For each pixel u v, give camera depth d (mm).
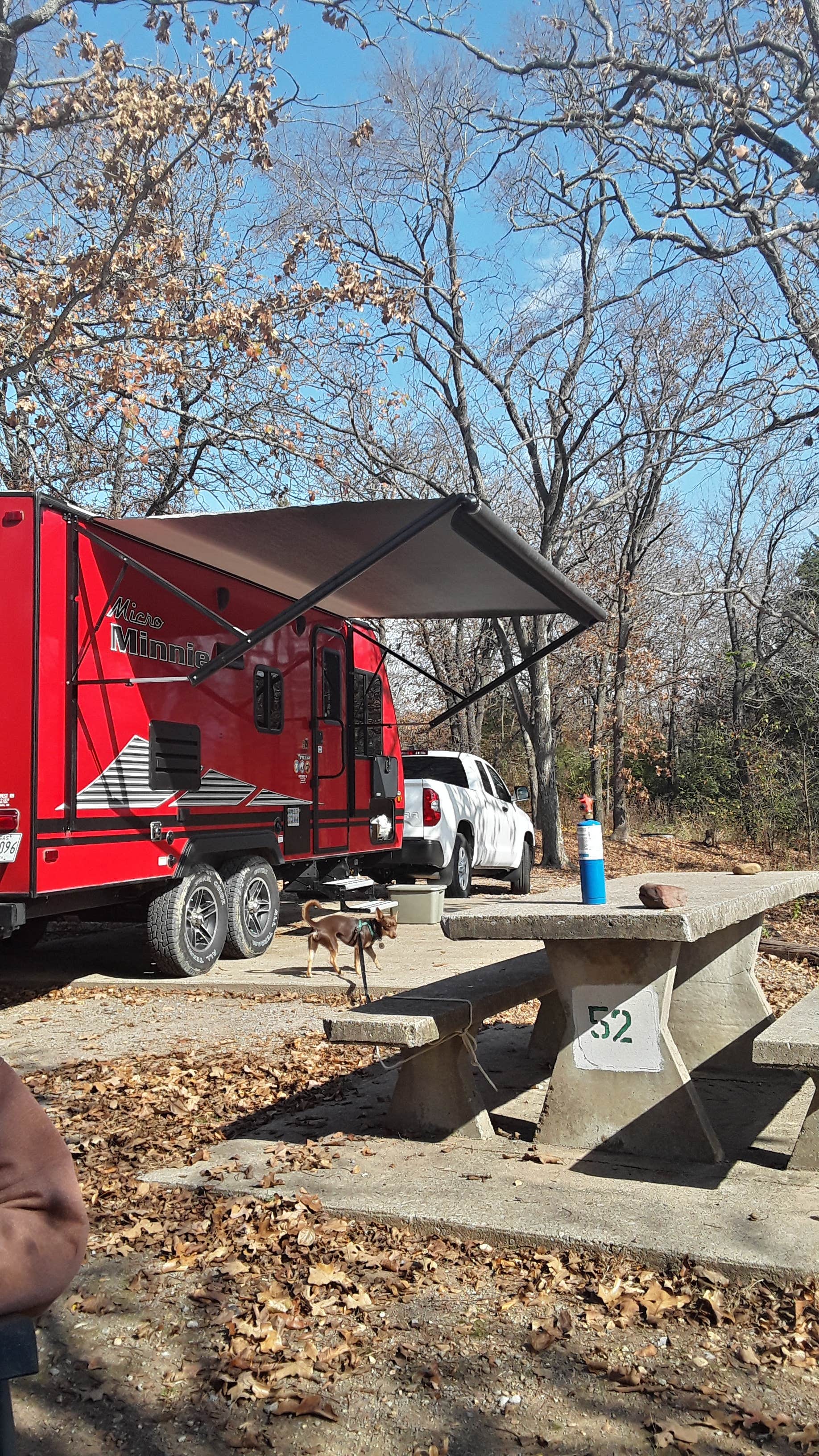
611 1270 3498
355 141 13180
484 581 8336
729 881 5977
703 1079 5746
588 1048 4543
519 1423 2818
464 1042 4730
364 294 12242
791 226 13805
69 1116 5363
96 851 7539
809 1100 5316
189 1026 7402
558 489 18844
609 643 23844
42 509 7070
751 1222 3695
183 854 8727
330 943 8578
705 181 14320
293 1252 3695
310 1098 5539
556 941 4582
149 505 15672
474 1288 3469
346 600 9820
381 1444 2762
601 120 15586
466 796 14500
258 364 12406
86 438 13781
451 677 26688
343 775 11992
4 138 12000
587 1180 4133
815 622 23375
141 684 8117
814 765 23250
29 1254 1420
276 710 10461
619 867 20578
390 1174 4242
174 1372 3098
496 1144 4594
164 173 10711
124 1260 3736
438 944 10727
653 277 17719
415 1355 3121
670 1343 3123
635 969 4461
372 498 17016
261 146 10945
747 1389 2912
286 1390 2988
